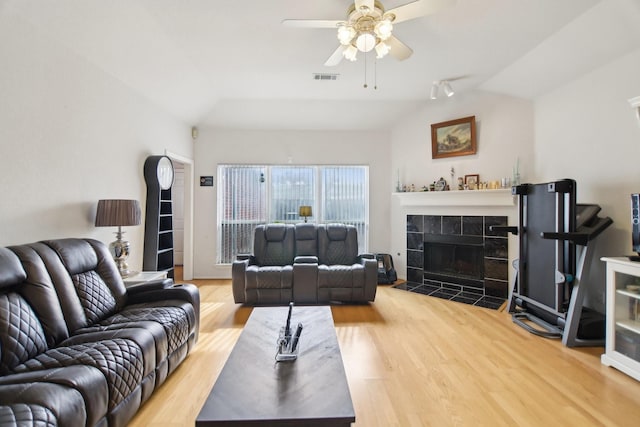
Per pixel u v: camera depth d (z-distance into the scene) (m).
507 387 2.05
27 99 2.14
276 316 2.28
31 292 1.76
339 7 2.44
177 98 4.04
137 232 3.52
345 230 4.39
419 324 3.17
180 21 2.64
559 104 3.43
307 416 1.19
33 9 2.09
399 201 5.12
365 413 1.79
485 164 4.16
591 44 2.72
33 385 1.26
